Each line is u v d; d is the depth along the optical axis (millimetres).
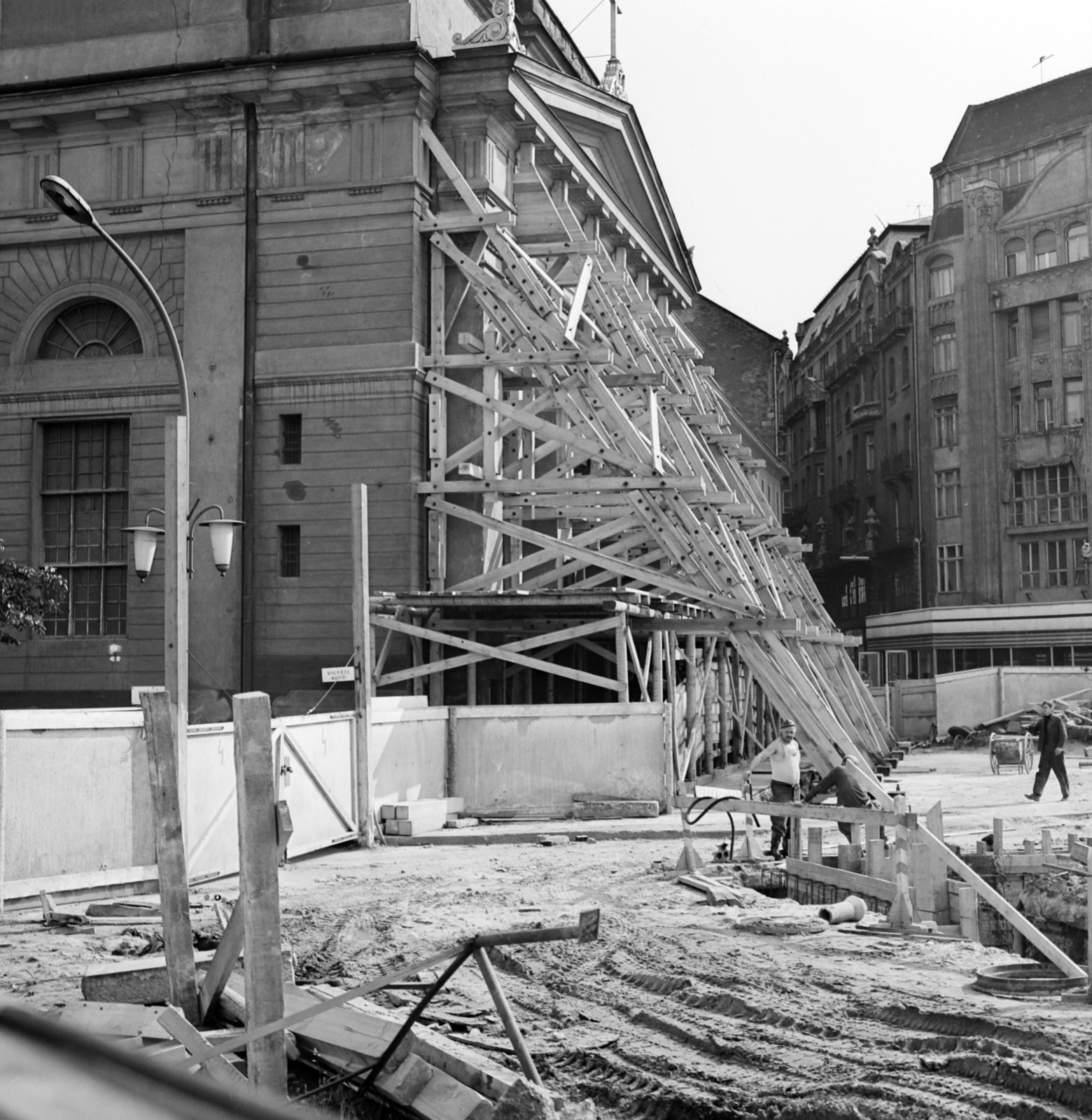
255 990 6035
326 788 18047
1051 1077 6840
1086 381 54344
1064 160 55656
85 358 29047
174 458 14180
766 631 24875
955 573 58844
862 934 11867
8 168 29125
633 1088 7078
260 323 27781
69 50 29078
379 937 11594
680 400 28172
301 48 27984
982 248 57719
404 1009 8789
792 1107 6625
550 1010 8836
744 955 10648
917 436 60656
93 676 27984
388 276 27312
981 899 16000
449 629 26078
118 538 28609
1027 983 9219
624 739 22125
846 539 69938
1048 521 55531
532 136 29547
